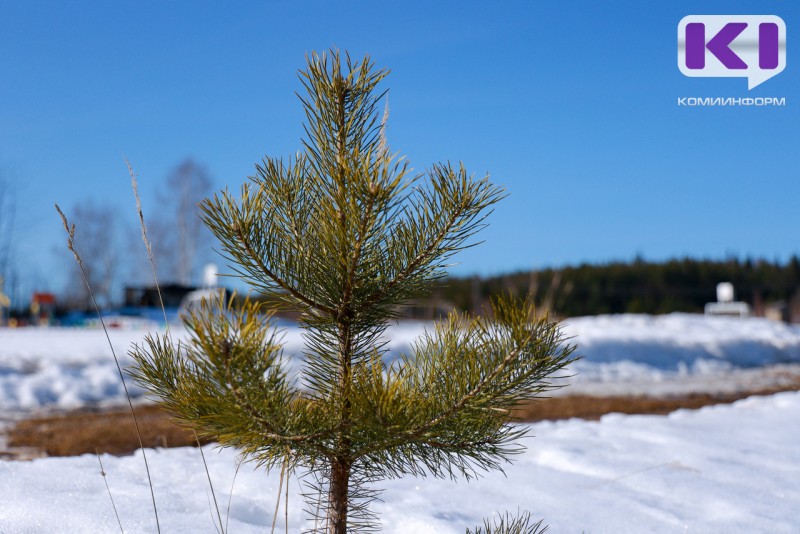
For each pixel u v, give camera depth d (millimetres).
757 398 7426
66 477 3254
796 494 3506
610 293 49969
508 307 1767
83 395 9102
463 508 3176
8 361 10406
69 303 36562
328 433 1812
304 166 1927
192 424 1777
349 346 1948
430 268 1908
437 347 1970
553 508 3230
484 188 1854
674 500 3420
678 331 17703
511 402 1776
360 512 2084
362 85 1916
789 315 40938
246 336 1549
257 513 3023
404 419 1759
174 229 34500
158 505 2867
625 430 5320
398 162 1712
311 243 1896
